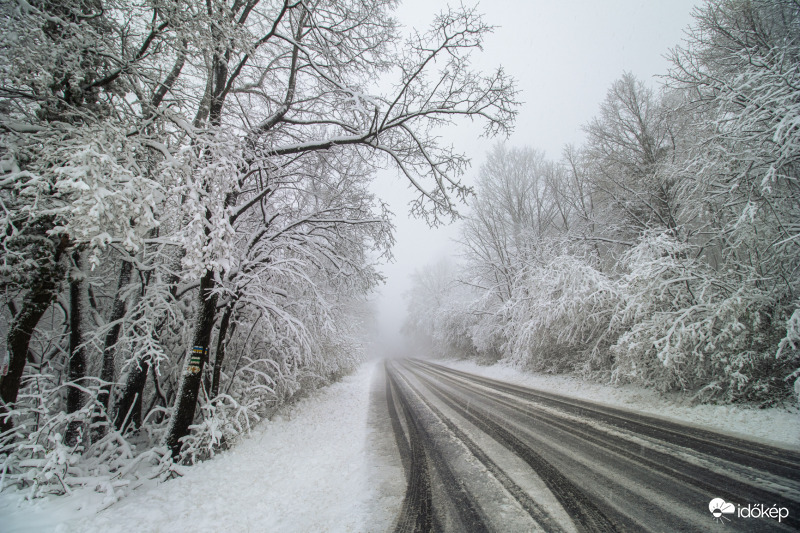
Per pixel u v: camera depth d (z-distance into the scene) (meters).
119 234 3.54
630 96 12.68
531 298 14.38
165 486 4.49
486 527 3.06
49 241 4.15
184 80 5.11
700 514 3.07
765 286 7.55
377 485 4.23
